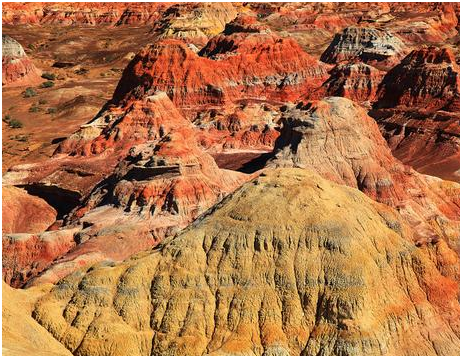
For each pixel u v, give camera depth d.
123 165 112.81
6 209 120.00
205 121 156.75
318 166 115.94
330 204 74.00
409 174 119.19
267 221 72.19
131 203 104.31
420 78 160.50
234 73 179.50
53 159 138.88
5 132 177.50
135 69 165.75
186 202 103.44
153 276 71.19
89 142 140.62
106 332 67.31
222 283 70.06
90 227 100.94
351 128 119.81
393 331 68.38
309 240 71.06
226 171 115.75
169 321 68.38
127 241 96.81
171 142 109.06
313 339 66.56
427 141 147.88
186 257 71.50
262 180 76.94
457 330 71.38
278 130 150.38
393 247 74.38
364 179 115.06
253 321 68.06
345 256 70.00
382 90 169.62
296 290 69.25
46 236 98.94
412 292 72.25
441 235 107.44
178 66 166.00
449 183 120.69
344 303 67.44
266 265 70.50
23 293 72.00
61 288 71.69
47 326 68.25
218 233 72.81
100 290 70.12
